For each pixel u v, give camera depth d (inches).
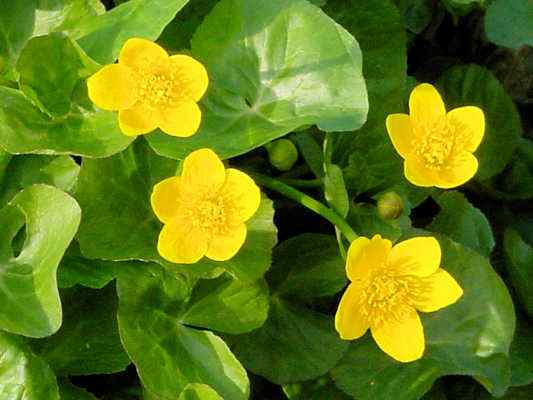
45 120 15.5
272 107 15.9
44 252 14.9
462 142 15.6
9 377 14.9
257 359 16.4
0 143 15.1
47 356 15.5
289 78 15.9
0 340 14.9
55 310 14.4
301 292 16.8
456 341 16.8
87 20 16.1
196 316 15.5
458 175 15.5
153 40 15.3
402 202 16.4
